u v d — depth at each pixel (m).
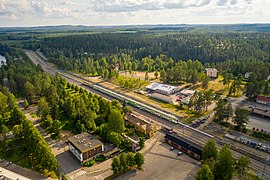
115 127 100.38
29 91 141.25
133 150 92.75
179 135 104.75
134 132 109.19
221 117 114.62
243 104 140.00
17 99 153.62
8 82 171.50
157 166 83.50
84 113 112.75
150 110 132.25
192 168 82.06
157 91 168.12
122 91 172.25
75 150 88.25
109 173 79.94
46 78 168.25
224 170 70.06
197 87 178.38
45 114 115.19
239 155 89.56
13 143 98.44
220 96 144.00
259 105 137.88
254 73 174.00
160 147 96.38
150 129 106.44
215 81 192.00
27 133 88.69
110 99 156.25
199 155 86.88
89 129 108.94
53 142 99.94
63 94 144.00
